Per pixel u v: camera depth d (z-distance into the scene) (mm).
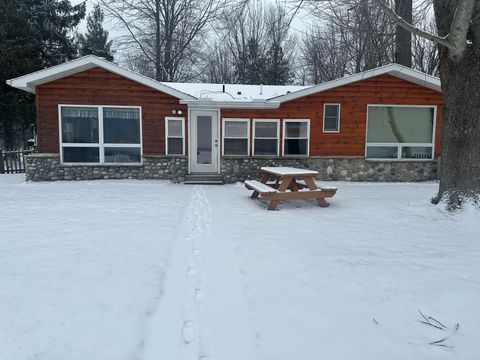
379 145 12930
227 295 3400
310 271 3926
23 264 4059
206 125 12586
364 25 13320
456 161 6840
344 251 4645
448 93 6918
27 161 11586
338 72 22672
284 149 12703
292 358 2428
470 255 4527
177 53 25609
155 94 12109
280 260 4270
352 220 6488
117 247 4723
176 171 12312
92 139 12023
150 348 2568
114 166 12078
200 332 2779
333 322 2869
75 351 2457
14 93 18125
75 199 8516
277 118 12547
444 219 6512
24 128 21562
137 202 8188
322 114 12617
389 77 12625
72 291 3367
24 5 22078
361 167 12742
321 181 12633
